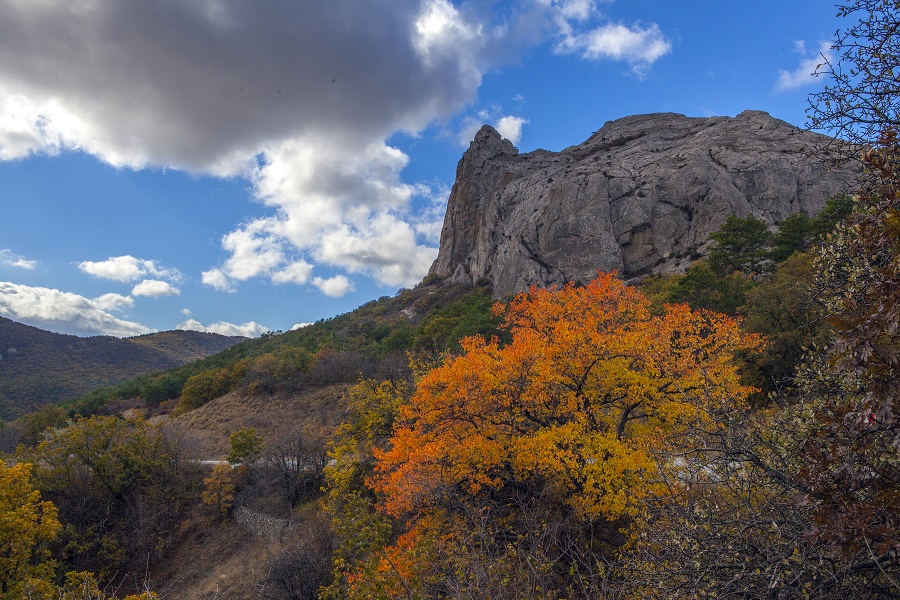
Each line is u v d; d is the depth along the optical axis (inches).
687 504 217.6
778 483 194.9
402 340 2102.6
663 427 521.0
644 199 2689.5
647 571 207.5
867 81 194.1
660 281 1673.2
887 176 152.6
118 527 1040.2
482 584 263.0
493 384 529.0
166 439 1238.9
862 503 138.3
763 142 2765.7
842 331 143.9
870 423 139.8
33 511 696.4
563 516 467.8
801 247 1396.4
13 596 580.4
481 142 5378.9
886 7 196.1
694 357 538.6
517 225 3181.6
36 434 1717.5
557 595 323.0
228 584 774.5
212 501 1091.3
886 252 164.4
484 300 2815.0
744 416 236.5
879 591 155.1
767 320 739.4
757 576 171.9
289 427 1525.6
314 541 707.4
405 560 271.7
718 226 2423.7
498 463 511.5
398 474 529.0
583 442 476.4
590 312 612.4
